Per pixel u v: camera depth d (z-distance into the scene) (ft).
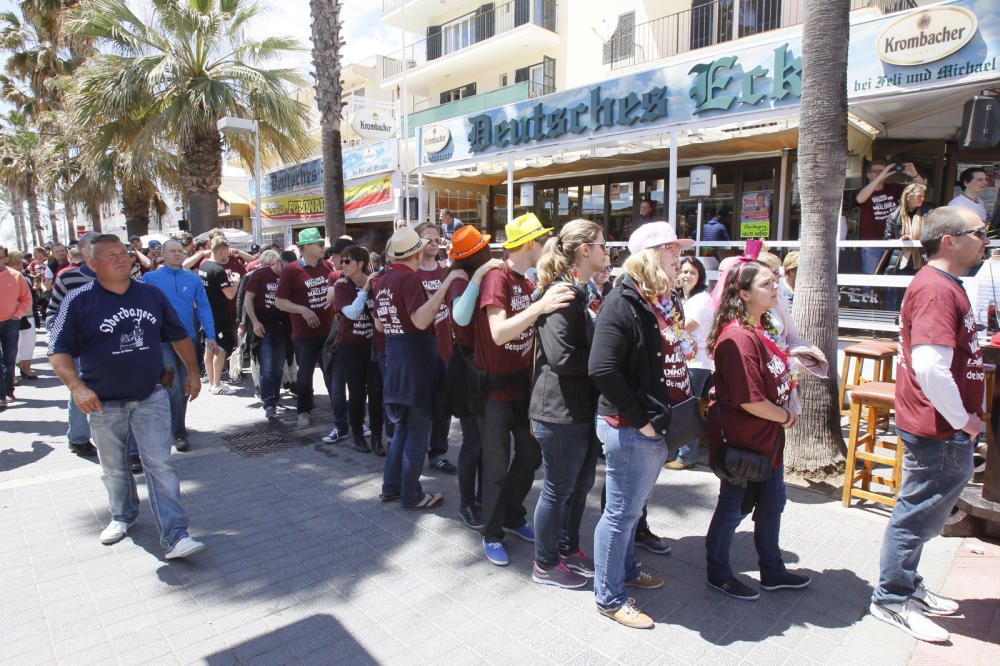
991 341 12.35
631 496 9.56
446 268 17.34
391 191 48.32
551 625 10.03
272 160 54.34
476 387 11.80
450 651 9.39
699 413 9.86
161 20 43.50
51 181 70.74
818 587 11.10
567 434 10.25
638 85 27.43
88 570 11.85
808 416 15.76
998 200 23.98
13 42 74.49
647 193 42.09
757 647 9.42
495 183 49.70
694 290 17.24
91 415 12.26
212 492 15.69
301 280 20.66
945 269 9.23
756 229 36.22
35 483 16.40
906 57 20.36
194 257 26.07
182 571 11.81
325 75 31.91
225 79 45.88
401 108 82.38
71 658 9.26
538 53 65.67
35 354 38.99
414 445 14.34
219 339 26.53
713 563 10.93
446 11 77.25
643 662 9.09
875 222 24.44
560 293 9.64
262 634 9.86
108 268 11.66
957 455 9.24
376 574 11.68
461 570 11.83
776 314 12.16
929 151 29.53
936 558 12.17
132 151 45.19
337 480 16.51
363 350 18.25
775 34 40.65
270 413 22.35
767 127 28.99
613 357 8.91
